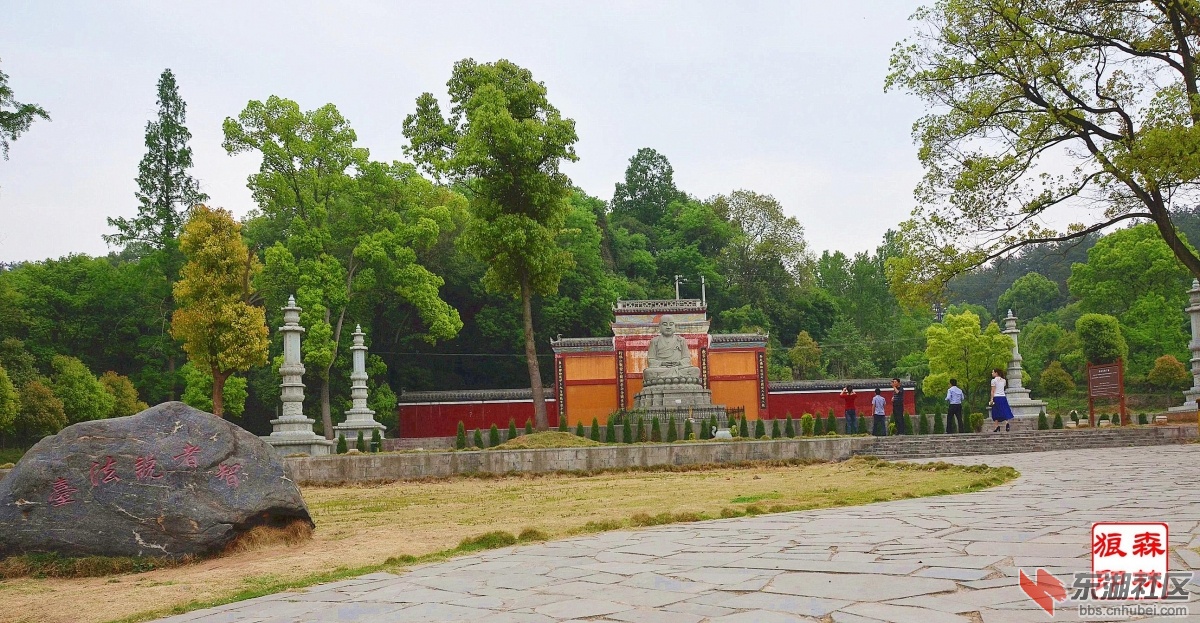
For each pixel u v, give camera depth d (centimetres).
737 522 1319
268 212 5412
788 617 667
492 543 1227
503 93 4056
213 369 3828
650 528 1313
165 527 1239
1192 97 2425
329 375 5634
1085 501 1304
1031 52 2659
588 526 1358
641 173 9969
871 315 9262
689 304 5372
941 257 2922
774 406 5797
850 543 1016
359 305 5569
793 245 9400
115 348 5900
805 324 8894
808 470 2523
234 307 3803
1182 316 6981
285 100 5091
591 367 5309
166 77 5925
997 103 2788
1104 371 3662
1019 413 4581
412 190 5578
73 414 5003
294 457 2552
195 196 5888
